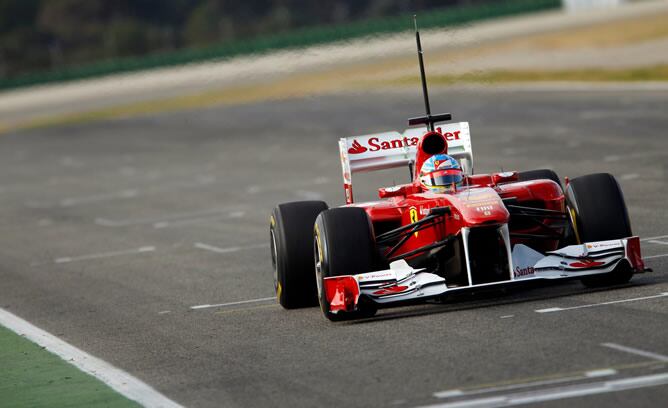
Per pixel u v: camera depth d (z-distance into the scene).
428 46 64.12
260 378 29.45
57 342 38.56
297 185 88.56
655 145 84.50
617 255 34.94
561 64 196.50
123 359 34.31
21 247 71.00
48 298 49.72
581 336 29.70
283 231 38.84
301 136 137.88
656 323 30.27
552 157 85.00
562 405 23.98
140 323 40.78
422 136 38.19
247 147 132.12
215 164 116.31
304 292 38.94
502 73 192.12
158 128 180.12
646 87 142.00
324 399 26.55
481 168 83.69
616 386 24.88
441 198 35.38
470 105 149.88
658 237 47.47
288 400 26.86
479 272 34.59
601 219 35.56
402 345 31.19
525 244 37.94
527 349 28.98
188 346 35.22
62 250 67.38
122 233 72.44
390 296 34.03
